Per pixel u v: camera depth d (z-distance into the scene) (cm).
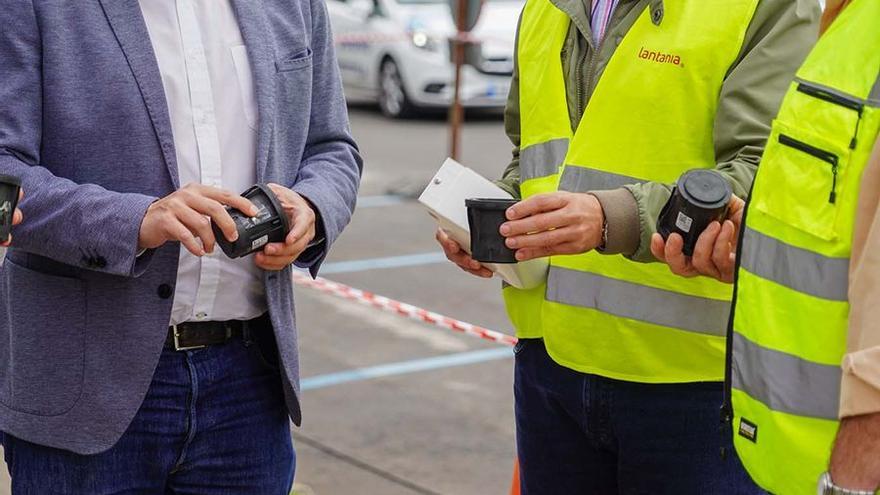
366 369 592
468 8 961
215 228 238
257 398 271
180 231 232
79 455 255
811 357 210
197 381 261
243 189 263
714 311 264
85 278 250
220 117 259
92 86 246
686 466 272
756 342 220
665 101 261
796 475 214
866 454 196
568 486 294
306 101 273
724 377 248
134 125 247
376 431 518
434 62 1321
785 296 215
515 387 300
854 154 204
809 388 211
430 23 1348
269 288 261
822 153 208
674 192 244
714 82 258
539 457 295
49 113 245
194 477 270
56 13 244
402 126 1318
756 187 223
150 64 249
